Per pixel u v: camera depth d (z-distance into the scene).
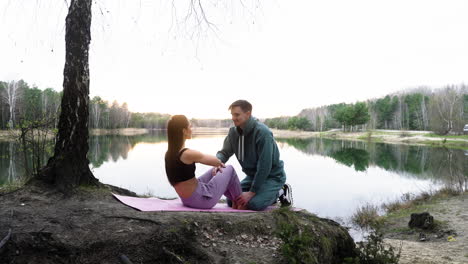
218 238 2.77
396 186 14.40
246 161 3.88
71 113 3.66
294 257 2.54
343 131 84.81
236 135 3.89
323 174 18.17
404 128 83.38
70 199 3.20
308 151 34.34
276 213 3.25
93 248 2.37
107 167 16.55
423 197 11.39
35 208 2.86
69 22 3.77
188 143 35.69
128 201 3.27
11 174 8.43
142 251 2.43
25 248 2.31
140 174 14.28
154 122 111.38
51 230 2.46
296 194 12.70
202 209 3.27
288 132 105.19
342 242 3.32
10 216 2.62
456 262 4.82
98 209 2.92
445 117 55.69
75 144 3.64
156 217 2.78
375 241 3.48
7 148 14.09
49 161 3.65
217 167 3.28
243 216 3.12
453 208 9.27
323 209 10.37
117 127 79.81
